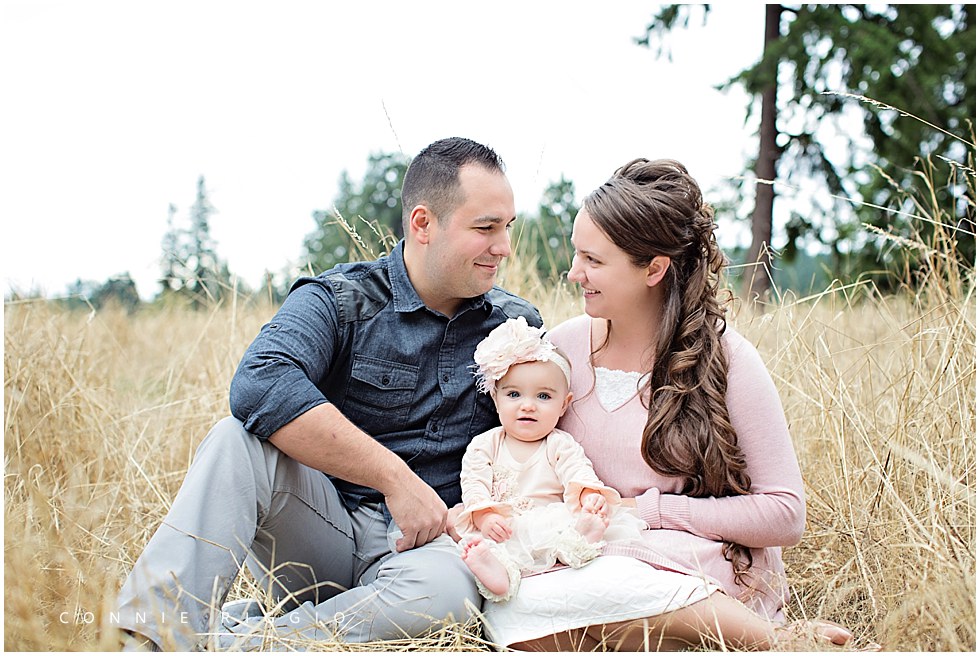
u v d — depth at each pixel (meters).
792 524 2.04
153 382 4.36
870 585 2.31
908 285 3.39
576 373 2.33
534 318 2.53
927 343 2.95
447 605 1.94
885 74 9.23
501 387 2.26
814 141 9.56
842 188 9.48
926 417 2.71
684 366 2.13
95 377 3.79
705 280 2.19
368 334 2.26
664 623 1.88
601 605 1.89
